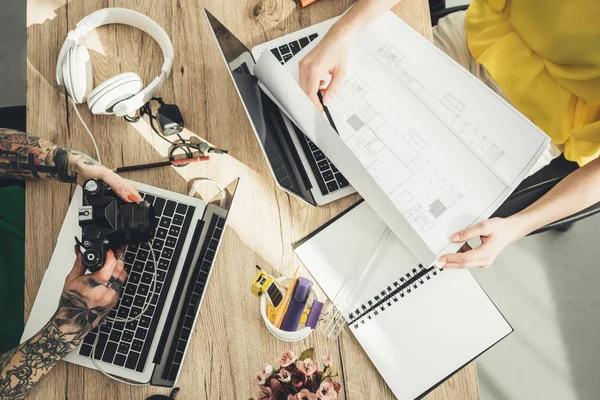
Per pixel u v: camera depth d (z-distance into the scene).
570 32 1.09
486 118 1.04
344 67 1.06
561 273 1.80
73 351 0.94
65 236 0.98
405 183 1.02
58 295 0.97
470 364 0.97
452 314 0.99
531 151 1.02
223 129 1.05
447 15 1.35
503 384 1.74
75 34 1.02
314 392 0.79
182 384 0.96
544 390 1.73
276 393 0.78
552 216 1.05
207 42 1.08
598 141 1.10
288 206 1.03
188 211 1.00
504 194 1.01
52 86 1.04
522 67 1.22
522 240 1.83
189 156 1.03
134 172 1.03
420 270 1.01
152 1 1.08
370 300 0.99
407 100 1.06
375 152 1.03
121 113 0.99
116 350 0.94
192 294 0.98
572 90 1.16
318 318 0.93
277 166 0.94
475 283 1.00
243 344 0.97
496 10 1.26
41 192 1.01
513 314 1.78
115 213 0.89
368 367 0.97
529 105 1.23
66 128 1.03
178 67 1.06
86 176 0.98
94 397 0.94
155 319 0.96
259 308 0.98
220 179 1.03
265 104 1.02
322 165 1.03
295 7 1.10
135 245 0.98
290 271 1.00
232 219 1.02
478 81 1.06
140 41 1.07
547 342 1.76
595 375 1.73
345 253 1.01
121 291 0.97
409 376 0.96
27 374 0.91
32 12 1.07
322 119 0.86
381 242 1.02
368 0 1.04
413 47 1.08
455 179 1.02
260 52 1.08
